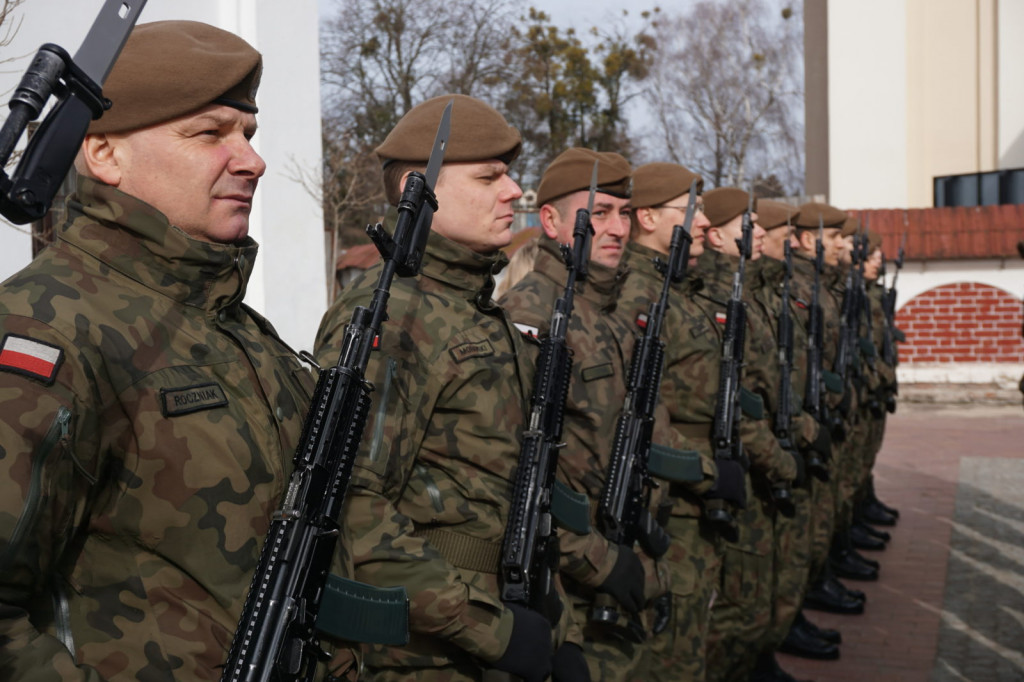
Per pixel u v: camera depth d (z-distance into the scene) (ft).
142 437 5.22
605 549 9.65
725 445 13.34
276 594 5.52
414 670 7.80
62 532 4.94
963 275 51.01
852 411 23.39
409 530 7.29
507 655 7.44
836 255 25.58
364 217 71.41
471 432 7.97
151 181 5.58
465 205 8.42
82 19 19.03
